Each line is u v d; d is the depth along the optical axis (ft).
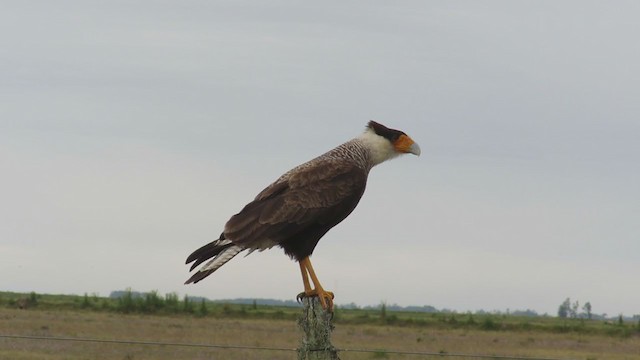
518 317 267.39
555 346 154.10
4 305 198.18
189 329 155.53
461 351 134.00
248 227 39.50
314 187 40.47
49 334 133.49
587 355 136.87
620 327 203.51
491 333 186.29
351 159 42.16
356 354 117.60
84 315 181.68
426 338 161.68
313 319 31.76
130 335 139.13
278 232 39.55
